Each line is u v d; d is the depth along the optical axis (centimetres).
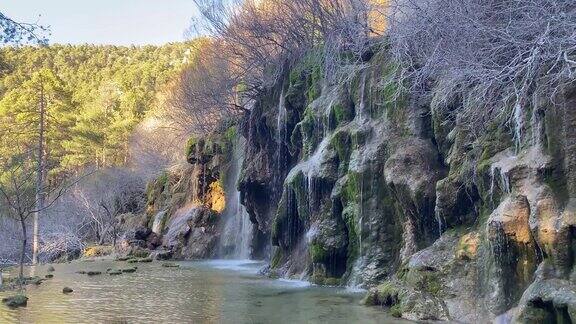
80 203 4419
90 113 6462
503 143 1172
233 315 1182
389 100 1661
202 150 3603
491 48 1044
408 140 1585
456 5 1144
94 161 5825
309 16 2541
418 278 1204
